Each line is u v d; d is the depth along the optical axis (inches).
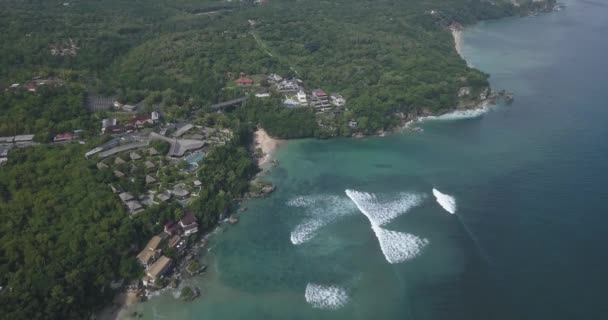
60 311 4296.3
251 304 4788.4
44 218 5191.9
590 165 6914.4
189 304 4781.0
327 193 6638.8
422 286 4874.5
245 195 6589.6
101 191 5679.1
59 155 6412.4
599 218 5654.5
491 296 4665.4
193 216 5689.0
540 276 4840.1
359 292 4877.0
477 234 5531.5
